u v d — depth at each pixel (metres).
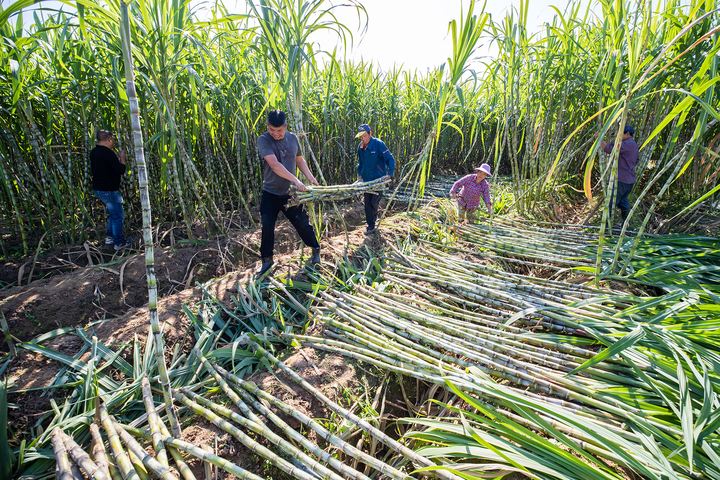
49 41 3.70
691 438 1.48
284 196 3.28
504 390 1.89
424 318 2.67
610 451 1.59
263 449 1.70
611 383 2.02
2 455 1.57
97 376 2.18
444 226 4.75
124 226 4.21
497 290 3.08
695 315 2.28
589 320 2.49
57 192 3.72
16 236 3.96
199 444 1.79
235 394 2.04
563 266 3.72
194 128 3.82
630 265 3.31
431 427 1.96
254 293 3.10
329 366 2.36
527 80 4.77
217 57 4.08
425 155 4.04
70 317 2.74
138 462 1.57
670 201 5.30
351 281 3.38
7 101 3.42
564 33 4.03
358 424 1.86
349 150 6.78
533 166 5.23
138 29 3.01
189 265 3.58
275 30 3.19
